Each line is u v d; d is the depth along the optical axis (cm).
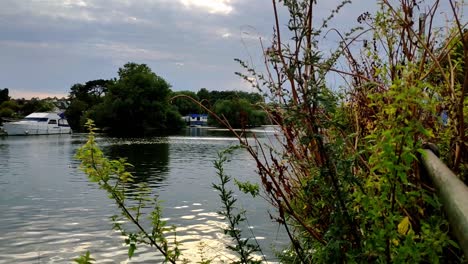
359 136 240
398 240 166
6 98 13538
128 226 1413
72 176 3097
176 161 4103
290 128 251
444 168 162
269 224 1414
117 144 6128
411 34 232
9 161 4012
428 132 152
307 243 266
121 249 1345
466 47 192
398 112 173
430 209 184
